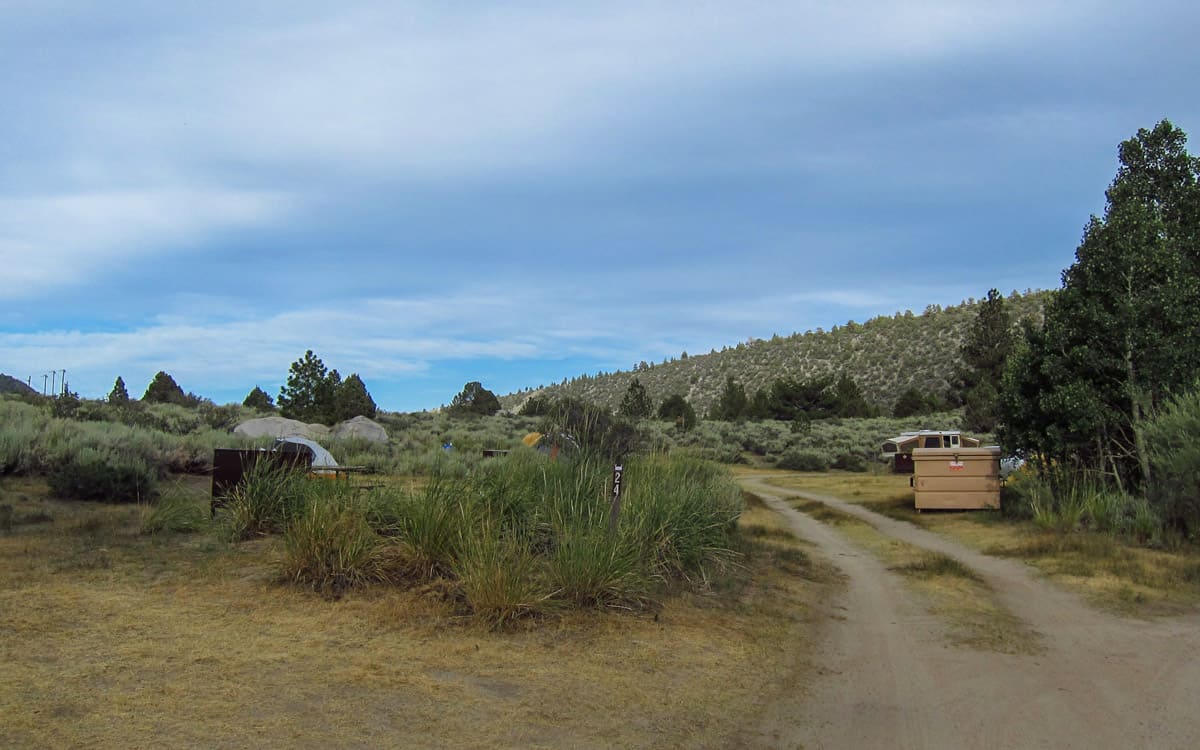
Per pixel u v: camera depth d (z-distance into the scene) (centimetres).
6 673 507
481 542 792
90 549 915
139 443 1709
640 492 1038
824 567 1180
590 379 17475
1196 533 1327
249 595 744
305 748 428
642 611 794
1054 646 761
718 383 14112
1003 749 504
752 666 658
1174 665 701
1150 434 1459
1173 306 1509
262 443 2166
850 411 7438
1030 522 1579
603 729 498
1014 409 1736
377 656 596
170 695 488
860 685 630
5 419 2019
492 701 527
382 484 1052
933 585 1050
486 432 4259
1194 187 1659
